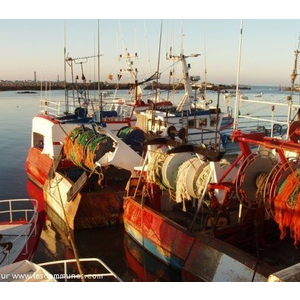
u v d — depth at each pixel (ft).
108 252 33.78
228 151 52.60
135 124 53.72
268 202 24.36
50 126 50.19
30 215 44.16
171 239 29.07
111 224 39.52
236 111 30.25
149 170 32.32
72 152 41.86
